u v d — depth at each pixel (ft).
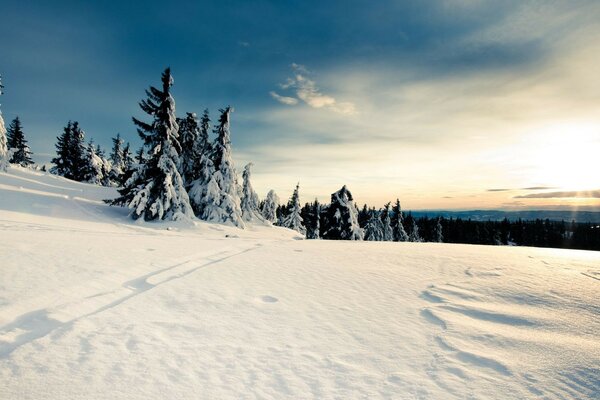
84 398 10.26
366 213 196.24
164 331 15.62
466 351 14.90
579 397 11.48
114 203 83.05
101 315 16.90
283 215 226.79
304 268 32.76
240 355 13.79
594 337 16.75
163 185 80.74
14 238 34.94
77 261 27.40
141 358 12.93
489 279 29.53
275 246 51.16
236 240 57.77
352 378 12.45
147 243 43.24
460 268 34.65
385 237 167.84
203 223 85.30
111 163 194.29
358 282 27.66
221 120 105.09
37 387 10.64
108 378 11.40
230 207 97.86
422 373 13.00
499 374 13.00
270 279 27.32
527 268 34.86
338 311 20.11
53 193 88.84
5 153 102.53
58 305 17.58
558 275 31.30
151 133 82.89
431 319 19.13
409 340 16.08
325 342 15.56
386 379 12.46
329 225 116.78
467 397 11.42
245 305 20.29
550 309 21.21
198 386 11.32
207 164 100.01
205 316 18.02
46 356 12.52
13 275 21.80
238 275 28.07
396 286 26.66
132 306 18.61
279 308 20.17
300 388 11.62
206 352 13.84
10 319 15.37
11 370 11.46
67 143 155.74
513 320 19.17
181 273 27.50
